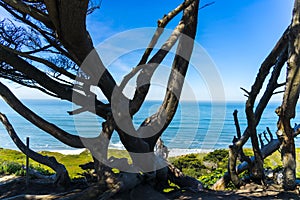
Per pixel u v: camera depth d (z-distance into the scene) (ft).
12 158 29.50
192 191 15.03
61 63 12.89
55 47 11.54
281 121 13.80
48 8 7.75
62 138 12.57
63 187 15.23
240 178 17.71
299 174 19.58
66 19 7.98
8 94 12.13
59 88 12.39
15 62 11.22
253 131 15.38
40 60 10.64
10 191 14.89
